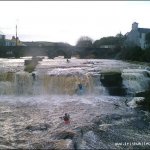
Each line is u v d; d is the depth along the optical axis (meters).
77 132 14.62
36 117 18.25
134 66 44.19
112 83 28.97
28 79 28.55
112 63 53.34
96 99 25.08
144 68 39.81
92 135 14.37
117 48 85.69
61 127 15.73
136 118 18.36
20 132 15.02
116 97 26.47
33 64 42.38
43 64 43.75
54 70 32.88
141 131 15.90
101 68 37.78
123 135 14.92
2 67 36.75
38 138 14.02
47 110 20.33
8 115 18.75
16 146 12.96
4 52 79.56
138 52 70.88
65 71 32.12
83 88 28.14
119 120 17.73
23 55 80.06
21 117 18.25
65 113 18.16
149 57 64.69
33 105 22.11
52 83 28.44
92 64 47.53
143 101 23.12
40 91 27.98
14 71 31.36
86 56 83.62
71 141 13.37
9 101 23.73
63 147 12.62
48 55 80.69
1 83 27.91
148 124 17.36
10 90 27.88
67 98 25.42
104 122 17.14
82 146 12.88
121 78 29.95
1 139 13.87
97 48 84.31
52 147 12.76
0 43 105.19
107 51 84.56
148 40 82.81
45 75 28.95
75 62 53.16
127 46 83.81
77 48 82.88
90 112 19.72
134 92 28.16
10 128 15.75
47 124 16.44
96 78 28.94
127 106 22.31
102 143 13.54
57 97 25.94
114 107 21.69
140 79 30.58
